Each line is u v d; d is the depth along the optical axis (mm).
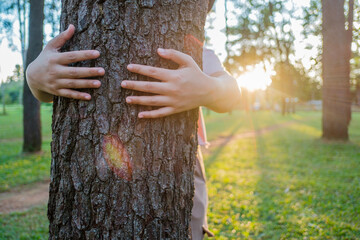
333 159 7238
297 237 3111
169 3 1077
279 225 3443
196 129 1211
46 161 7703
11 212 4242
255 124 21281
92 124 1041
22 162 7516
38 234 3463
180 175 1121
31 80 1038
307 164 6809
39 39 6410
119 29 1031
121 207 1038
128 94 1037
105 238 1037
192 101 1032
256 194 4727
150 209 1059
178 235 1120
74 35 1067
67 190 1064
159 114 1015
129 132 1039
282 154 8336
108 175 1033
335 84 9375
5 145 10656
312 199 4289
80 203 1048
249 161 7574
